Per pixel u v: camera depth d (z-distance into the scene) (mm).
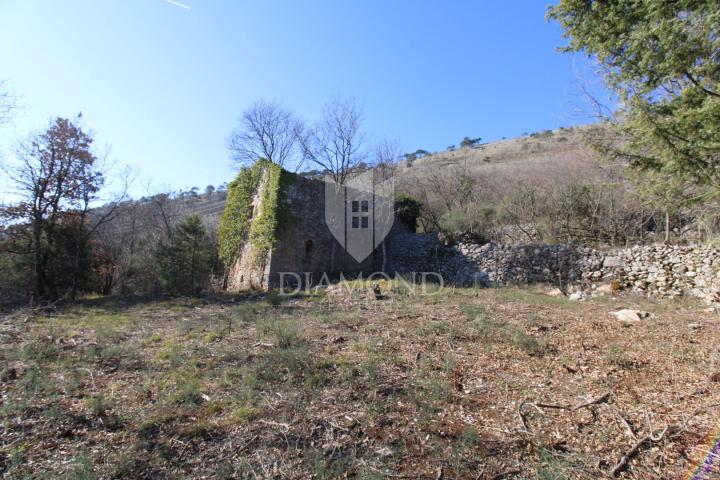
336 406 3744
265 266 13375
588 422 3453
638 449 3031
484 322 6852
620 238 13016
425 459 2936
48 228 13000
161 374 4688
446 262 15633
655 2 3904
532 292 11656
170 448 3113
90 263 14320
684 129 4215
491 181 23031
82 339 6602
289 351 5090
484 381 4352
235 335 6555
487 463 2881
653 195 5414
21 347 5742
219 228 16984
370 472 2756
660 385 4180
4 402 3877
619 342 5754
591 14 4680
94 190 13844
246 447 3109
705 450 2959
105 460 2957
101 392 4191
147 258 16016
